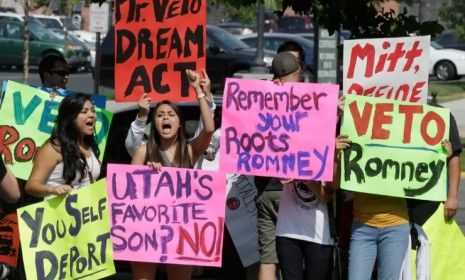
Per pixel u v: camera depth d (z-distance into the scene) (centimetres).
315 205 1388
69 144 1394
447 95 6153
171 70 1436
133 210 1384
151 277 1416
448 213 1412
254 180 1501
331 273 1403
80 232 1362
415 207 1422
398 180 1360
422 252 1384
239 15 7981
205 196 1382
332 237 1395
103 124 1528
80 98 1396
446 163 1366
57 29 8150
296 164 1371
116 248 1385
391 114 1369
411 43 1387
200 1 1421
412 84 1390
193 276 1691
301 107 1370
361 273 1358
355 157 1366
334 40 3569
